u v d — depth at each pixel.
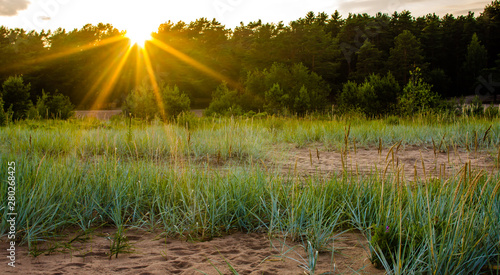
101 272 2.60
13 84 19.16
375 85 20.88
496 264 2.63
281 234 3.48
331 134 10.84
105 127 12.02
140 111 16.16
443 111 16.05
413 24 97.62
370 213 3.61
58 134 9.34
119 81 69.19
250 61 76.25
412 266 2.52
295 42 80.69
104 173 4.42
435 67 91.00
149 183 4.36
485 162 6.62
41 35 88.62
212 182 4.27
